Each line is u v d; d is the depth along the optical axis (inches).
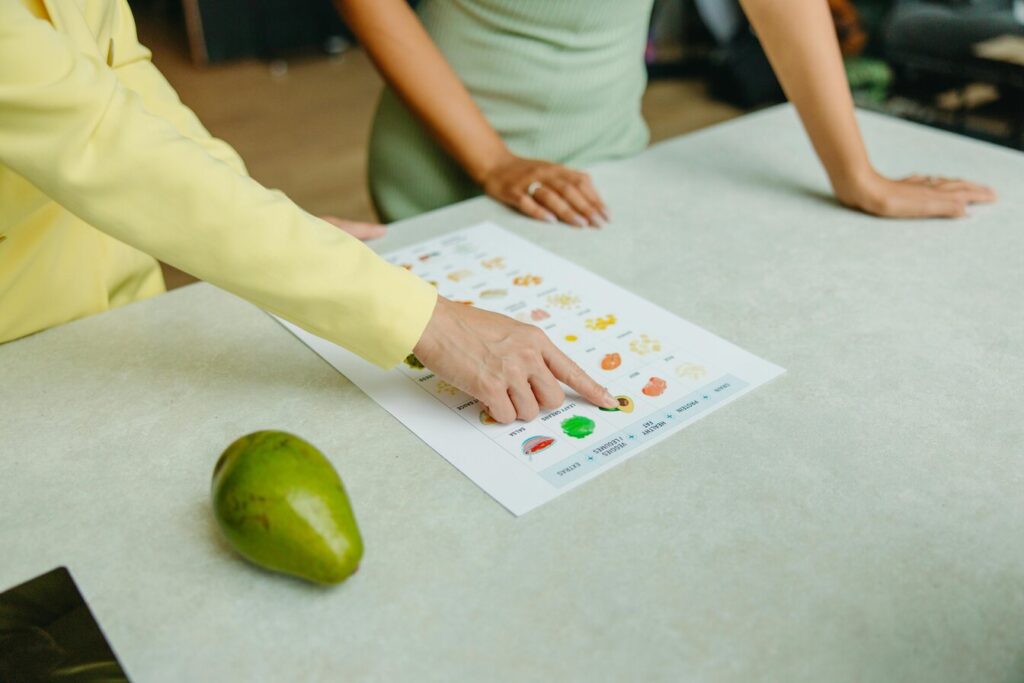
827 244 36.9
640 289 33.8
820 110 38.4
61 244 32.5
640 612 20.4
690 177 43.4
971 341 30.2
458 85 44.5
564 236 38.1
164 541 22.9
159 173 23.3
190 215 23.8
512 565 21.7
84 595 21.3
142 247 24.4
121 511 23.8
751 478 24.2
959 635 19.8
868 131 48.3
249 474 20.7
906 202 38.6
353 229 37.8
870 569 21.4
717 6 138.3
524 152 47.9
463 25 46.1
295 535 20.1
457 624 20.3
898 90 137.6
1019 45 119.9
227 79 155.1
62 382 29.1
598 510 23.2
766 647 19.6
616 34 45.8
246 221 24.0
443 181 48.9
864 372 28.6
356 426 26.8
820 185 42.3
